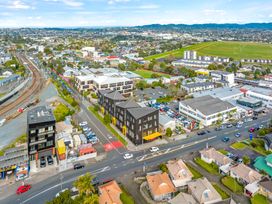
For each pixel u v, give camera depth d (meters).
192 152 74.88
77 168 65.94
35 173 63.81
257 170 64.25
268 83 154.12
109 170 65.38
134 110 82.50
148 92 137.88
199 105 101.75
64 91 139.12
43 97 135.88
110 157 72.06
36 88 155.62
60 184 59.22
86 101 128.12
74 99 124.56
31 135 70.31
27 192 56.28
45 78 185.38
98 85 132.88
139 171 64.81
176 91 135.62
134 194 55.78
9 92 140.50
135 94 135.00
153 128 82.69
